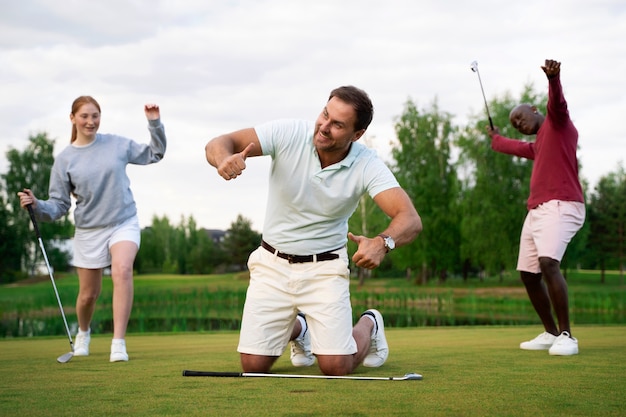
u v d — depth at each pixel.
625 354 4.25
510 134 32.25
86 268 4.69
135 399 2.50
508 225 32.81
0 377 3.20
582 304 24.64
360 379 3.04
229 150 3.09
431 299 30.98
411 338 5.98
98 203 4.64
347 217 3.37
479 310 25.31
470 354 4.32
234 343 5.72
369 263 2.89
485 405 2.34
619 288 41.00
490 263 33.53
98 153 4.66
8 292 38.28
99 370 3.50
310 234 3.29
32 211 4.57
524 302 28.69
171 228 94.50
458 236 37.50
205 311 24.44
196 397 2.53
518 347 4.90
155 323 16.28
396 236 2.96
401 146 38.59
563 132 4.63
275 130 3.24
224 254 89.75
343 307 3.27
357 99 3.04
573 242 40.31
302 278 3.30
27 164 53.03
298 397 2.52
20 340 6.46
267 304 3.35
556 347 4.25
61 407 2.35
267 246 3.39
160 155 4.88
